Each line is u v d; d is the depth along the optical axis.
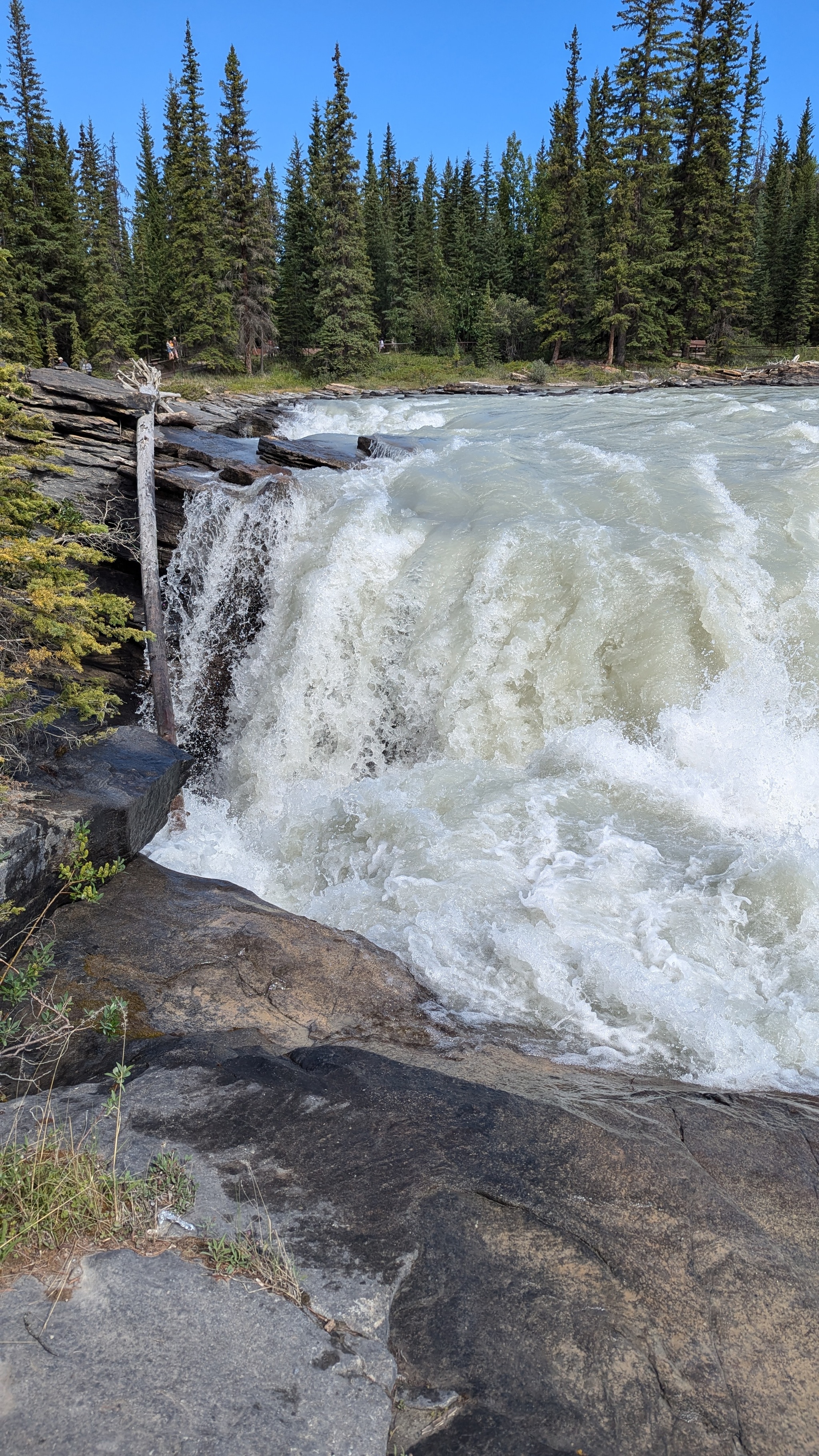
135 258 69.56
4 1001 4.33
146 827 6.34
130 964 4.85
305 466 13.65
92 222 57.75
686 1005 4.58
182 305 54.19
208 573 11.85
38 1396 2.08
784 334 63.38
